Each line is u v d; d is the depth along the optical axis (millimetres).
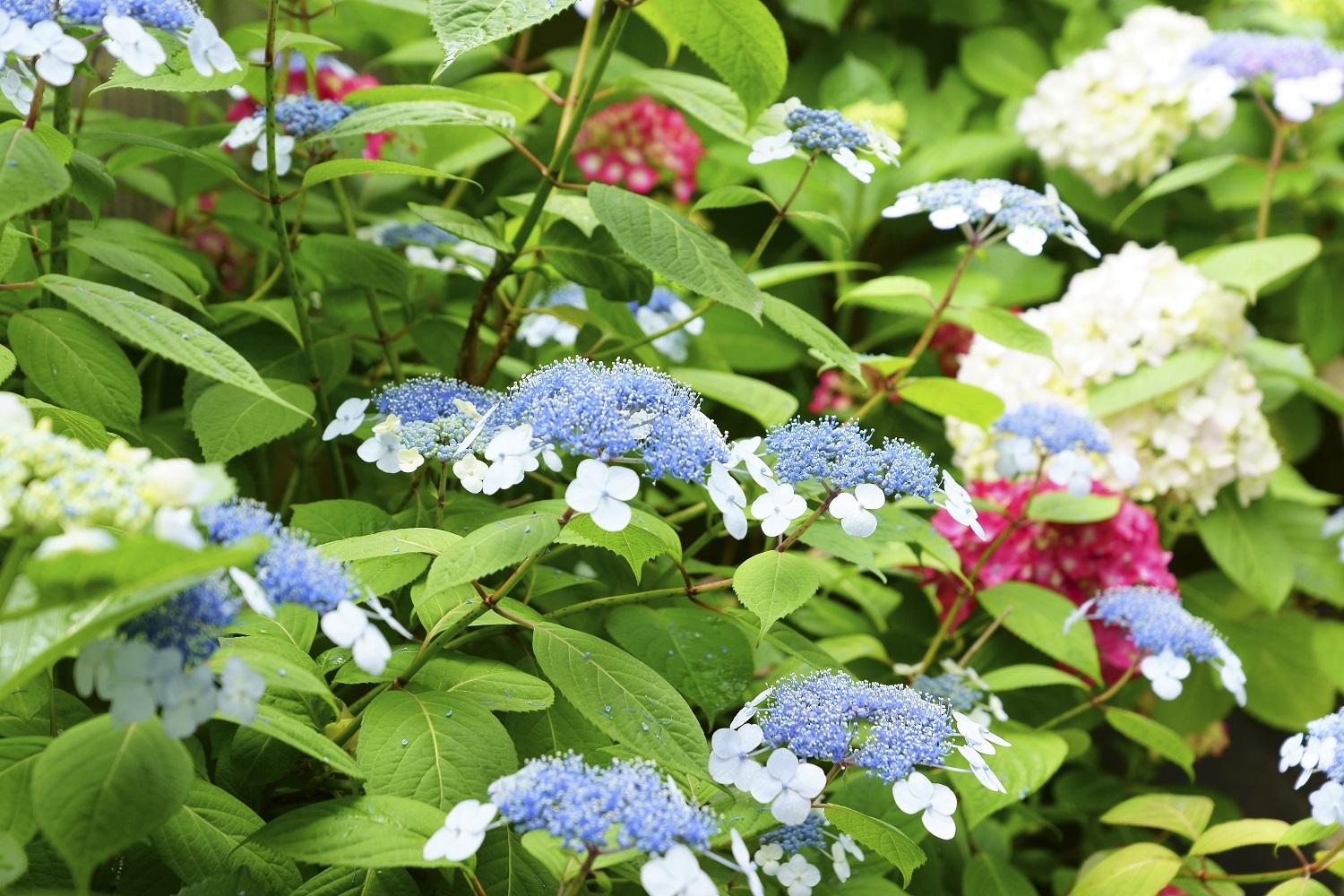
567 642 1163
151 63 1120
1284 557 1679
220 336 1354
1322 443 2281
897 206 1338
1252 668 1688
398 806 1100
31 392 1269
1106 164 2006
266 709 1097
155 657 1036
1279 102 1687
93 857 1029
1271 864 1928
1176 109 1975
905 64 2459
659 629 1268
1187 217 2211
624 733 1139
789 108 1293
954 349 2004
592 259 1320
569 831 1058
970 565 1470
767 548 1245
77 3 1110
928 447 1926
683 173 1889
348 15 1582
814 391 2145
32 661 1021
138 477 1031
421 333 1388
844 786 1329
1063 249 2318
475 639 1240
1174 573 2082
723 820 1161
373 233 1464
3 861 1045
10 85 1168
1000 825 1537
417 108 1303
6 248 1223
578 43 2273
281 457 1505
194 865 1118
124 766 1044
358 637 1060
